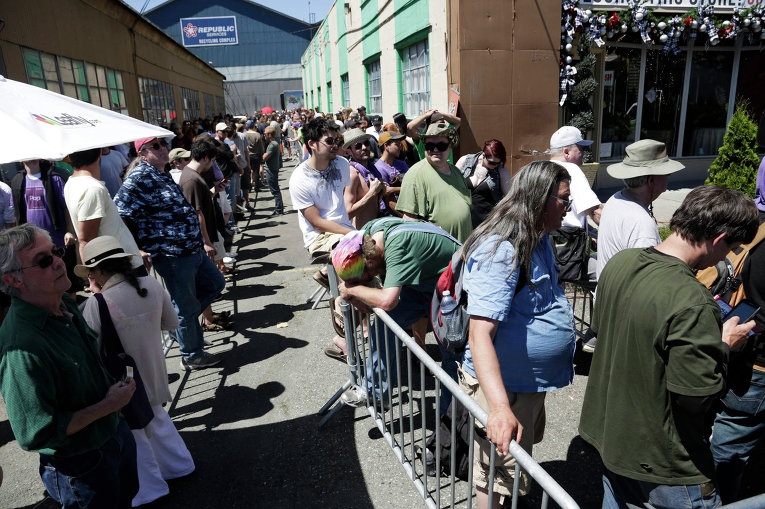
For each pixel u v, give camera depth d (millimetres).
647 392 1783
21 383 1869
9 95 2785
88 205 3572
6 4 6414
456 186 3975
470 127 7957
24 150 2410
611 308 1959
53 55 7906
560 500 1475
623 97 10977
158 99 15469
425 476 2645
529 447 2342
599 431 2023
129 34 12516
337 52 20250
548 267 2160
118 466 2275
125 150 8805
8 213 5879
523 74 7941
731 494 2504
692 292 1694
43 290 1938
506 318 2096
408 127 7188
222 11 56000
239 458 3318
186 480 3129
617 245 3061
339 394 3656
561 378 2211
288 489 3020
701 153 11750
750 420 2357
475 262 2039
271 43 57531
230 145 10750
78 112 3064
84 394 2066
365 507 2852
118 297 2721
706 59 11172
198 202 5074
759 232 2287
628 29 9734
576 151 4023
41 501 3066
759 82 11320
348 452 3312
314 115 18641
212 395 4090
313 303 5918
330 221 4246
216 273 4773
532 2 7688
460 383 2518
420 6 9805
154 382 2926
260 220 10883
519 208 1990
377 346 3041
